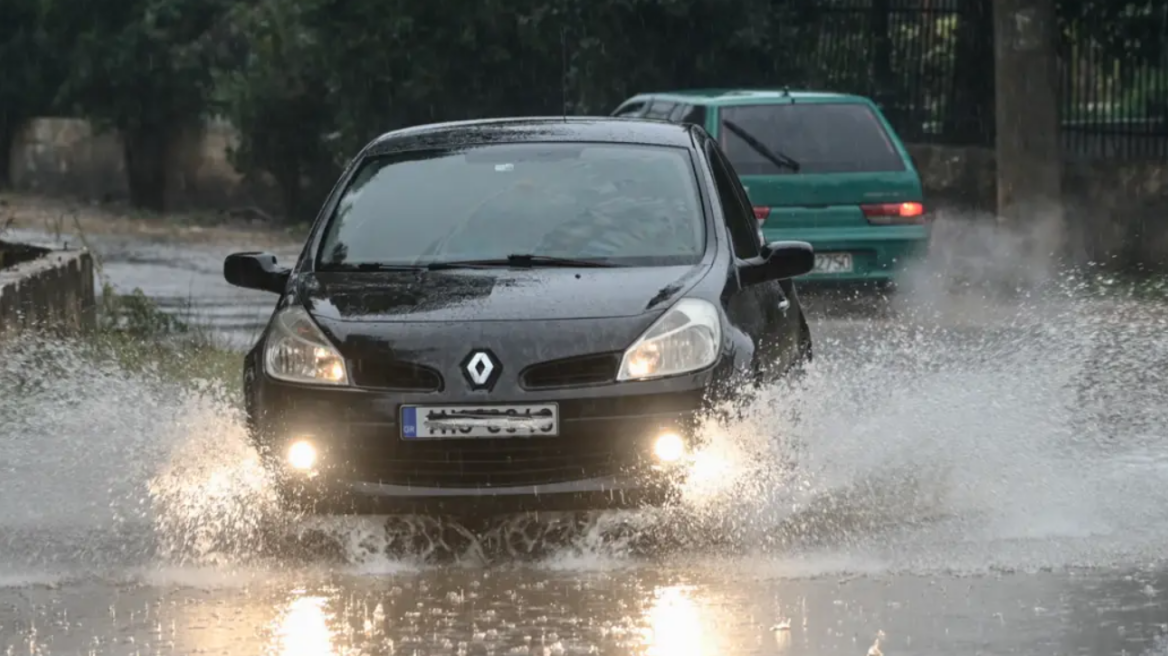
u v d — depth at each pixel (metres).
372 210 25.08
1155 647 17.06
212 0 94.88
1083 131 64.06
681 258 23.83
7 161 105.69
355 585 20.30
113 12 95.44
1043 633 17.66
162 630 18.33
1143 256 60.62
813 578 20.25
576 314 21.83
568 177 25.34
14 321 34.06
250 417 22.33
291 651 17.41
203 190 95.62
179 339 42.16
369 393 21.39
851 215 47.66
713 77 71.88
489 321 21.70
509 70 74.56
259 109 83.50
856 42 70.88
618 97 71.38
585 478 21.25
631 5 70.06
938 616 18.39
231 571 21.16
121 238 77.19
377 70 75.00
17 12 101.06
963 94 68.56
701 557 21.44
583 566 21.12
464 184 25.31
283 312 22.83
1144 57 63.00
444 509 21.16
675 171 25.42
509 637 17.77
